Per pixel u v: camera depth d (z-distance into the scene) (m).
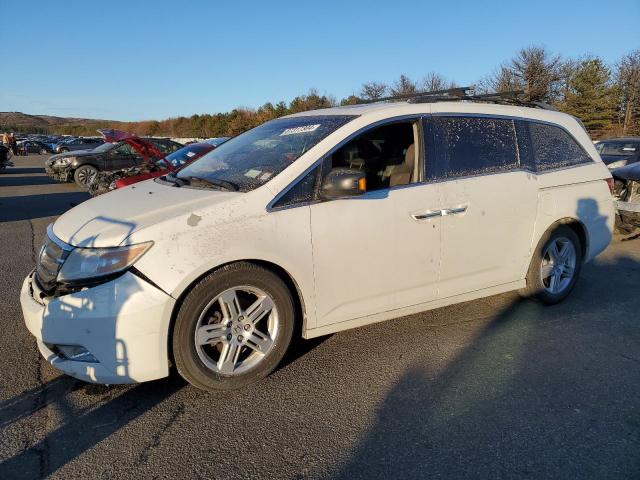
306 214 3.10
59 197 13.27
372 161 3.63
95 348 2.71
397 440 2.61
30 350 3.60
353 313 3.38
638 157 11.51
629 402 2.96
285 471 2.38
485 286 3.96
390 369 3.35
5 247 7.00
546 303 4.43
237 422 2.77
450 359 3.49
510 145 4.02
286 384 3.16
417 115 3.62
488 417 2.80
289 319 3.14
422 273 3.59
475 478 2.33
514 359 3.49
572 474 2.35
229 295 2.92
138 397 3.01
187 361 2.85
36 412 2.86
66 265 2.81
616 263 6.01
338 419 2.79
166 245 2.74
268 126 4.09
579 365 3.41
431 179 3.59
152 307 2.70
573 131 4.51
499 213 3.86
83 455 2.49
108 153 15.03
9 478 2.33
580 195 4.37
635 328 4.02
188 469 2.40
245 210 2.94
